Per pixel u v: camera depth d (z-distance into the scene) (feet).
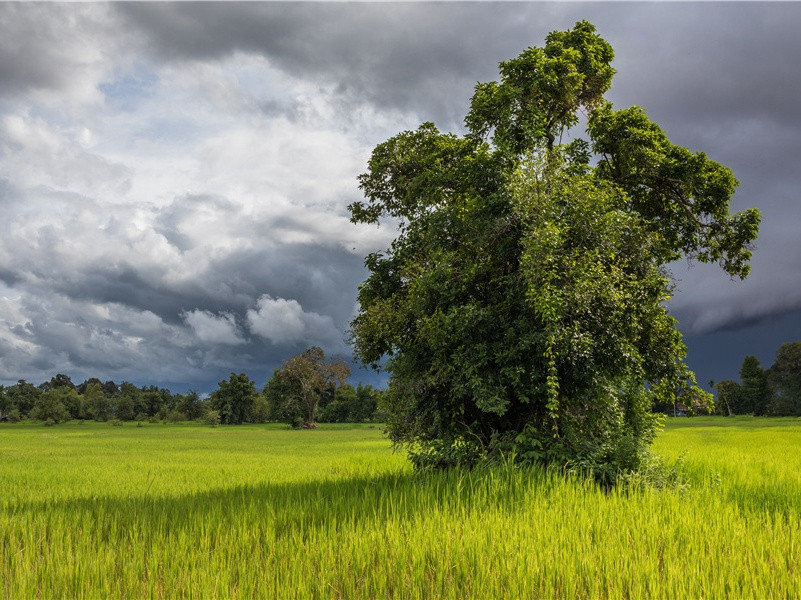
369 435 243.81
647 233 55.06
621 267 51.03
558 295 45.47
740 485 48.06
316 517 32.09
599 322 47.21
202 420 484.33
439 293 53.11
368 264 65.46
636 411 58.18
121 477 62.90
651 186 67.51
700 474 55.62
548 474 39.24
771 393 419.95
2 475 66.18
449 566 22.90
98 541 28.60
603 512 32.01
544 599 20.21
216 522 31.27
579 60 59.93
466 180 55.47
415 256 62.34
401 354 55.83
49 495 47.01
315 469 71.87
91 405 518.78
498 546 24.99
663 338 56.59
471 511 32.01
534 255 45.73
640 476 43.34
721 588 21.07
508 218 49.49
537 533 26.96
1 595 21.54
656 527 28.63
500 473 40.60
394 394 56.54
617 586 21.24
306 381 356.38
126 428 374.22
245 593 20.93
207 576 21.98
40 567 24.04
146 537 28.66
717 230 66.85
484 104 56.03
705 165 64.08
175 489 50.62
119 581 22.56
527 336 46.52
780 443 114.11
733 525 29.81
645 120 64.03
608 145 66.44
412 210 68.13
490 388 48.29
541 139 53.78
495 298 52.06
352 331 60.39
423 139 67.82
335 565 23.41
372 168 69.26
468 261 52.65
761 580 21.66
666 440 127.03
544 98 56.90
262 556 25.71
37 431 306.96
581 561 23.13
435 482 40.73
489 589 20.65
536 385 47.85
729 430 187.52
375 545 25.53
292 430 327.06
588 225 49.47
